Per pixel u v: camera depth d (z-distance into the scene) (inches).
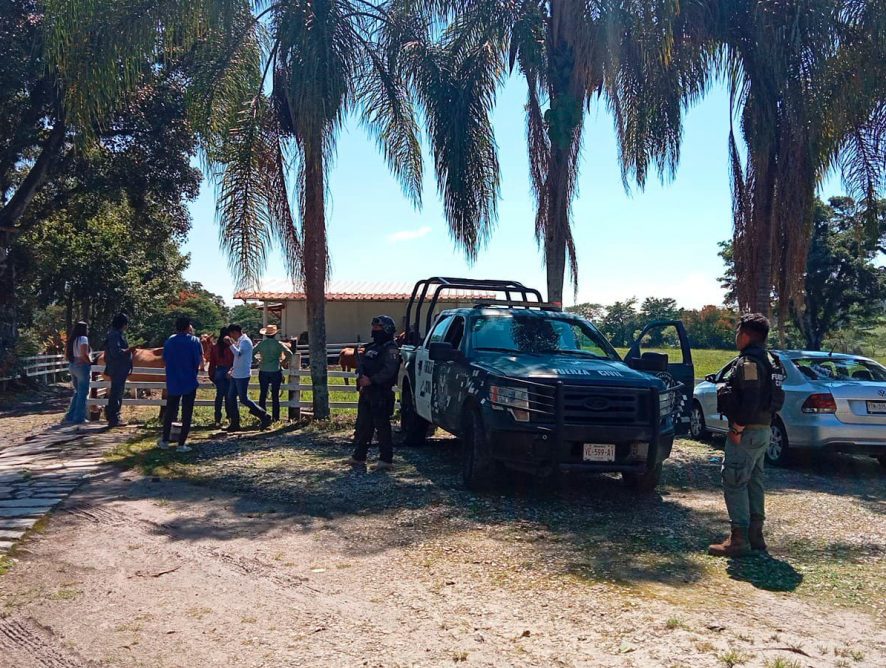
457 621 169.3
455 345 356.5
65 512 269.7
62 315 1637.6
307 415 526.0
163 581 197.6
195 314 2054.6
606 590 189.2
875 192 517.3
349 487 307.0
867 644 157.9
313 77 413.7
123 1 408.2
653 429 278.8
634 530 247.9
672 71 473.7
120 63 420.5
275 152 502.9
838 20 469.7
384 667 146.8
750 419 214.7
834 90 475.5
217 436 449.7
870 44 461.4
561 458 274.5
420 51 481.1
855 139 518.6
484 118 480.4
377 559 215.3
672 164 490.6
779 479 344.8
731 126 530.9
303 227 489.4
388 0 490.3
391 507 275.0
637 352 441.1
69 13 401.1
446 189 472.1
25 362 912.9
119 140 812.6
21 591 189.8
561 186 504.1
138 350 563.5
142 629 166.4
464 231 472.7
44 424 548.4
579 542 232.7
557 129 474.9
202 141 462.3
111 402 490.0
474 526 249.9
